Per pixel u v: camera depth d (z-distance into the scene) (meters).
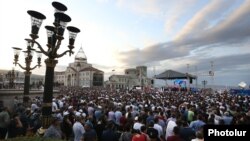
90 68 142.50
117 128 8.28
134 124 7.48
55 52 6.99
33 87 33.16
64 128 8.11
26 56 15.27
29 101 16.33
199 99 21.39
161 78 32.03
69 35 7.70
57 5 7.00
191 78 30.84
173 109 11.02
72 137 8.23
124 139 6.68
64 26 7.13
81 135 7.32
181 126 6.89
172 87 45.25
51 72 7.01
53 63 7.03
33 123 8.62
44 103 6.86
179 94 30.66
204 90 45.47
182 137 6.64
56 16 6.91
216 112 10.42
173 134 6.43
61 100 17.23
